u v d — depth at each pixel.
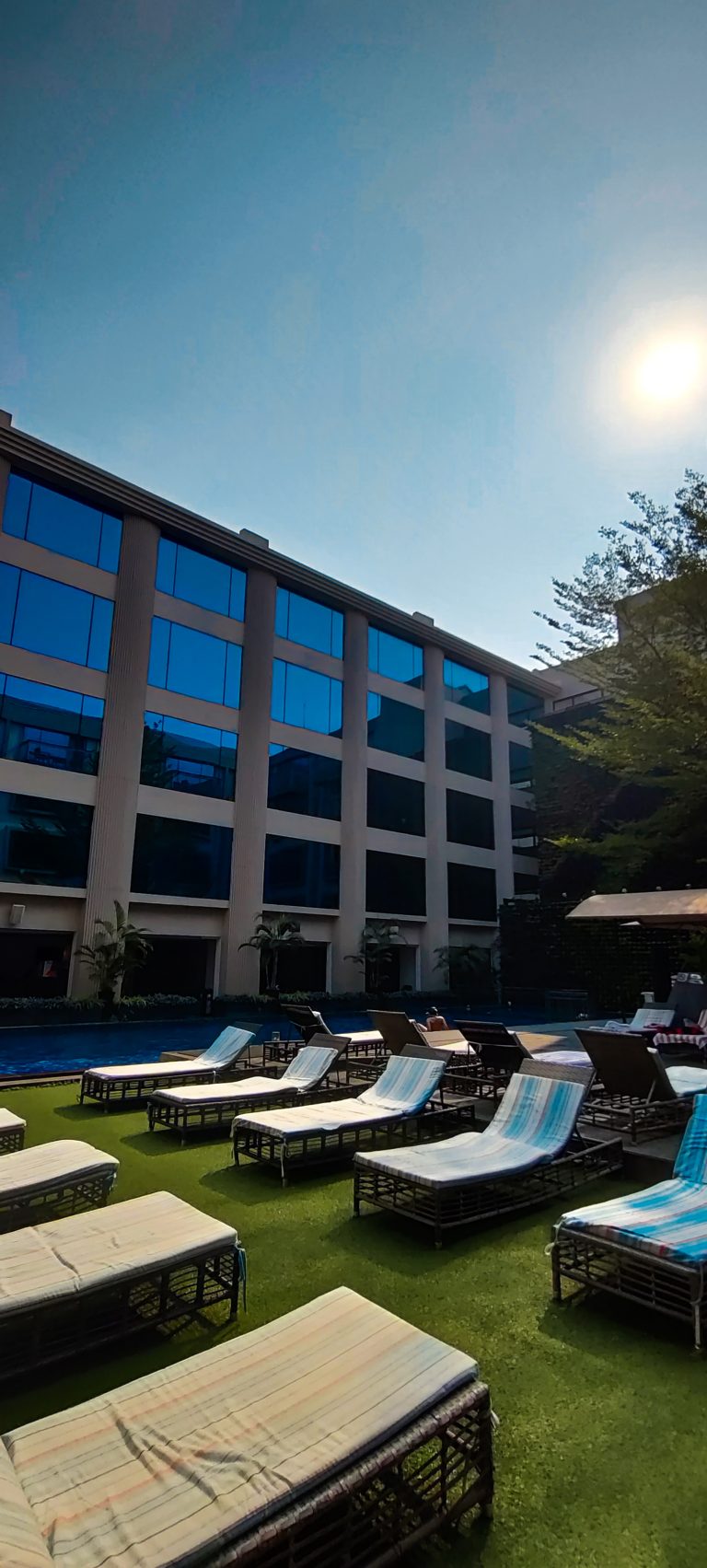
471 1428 2.52
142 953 20.89
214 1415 2.13
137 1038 17.30
